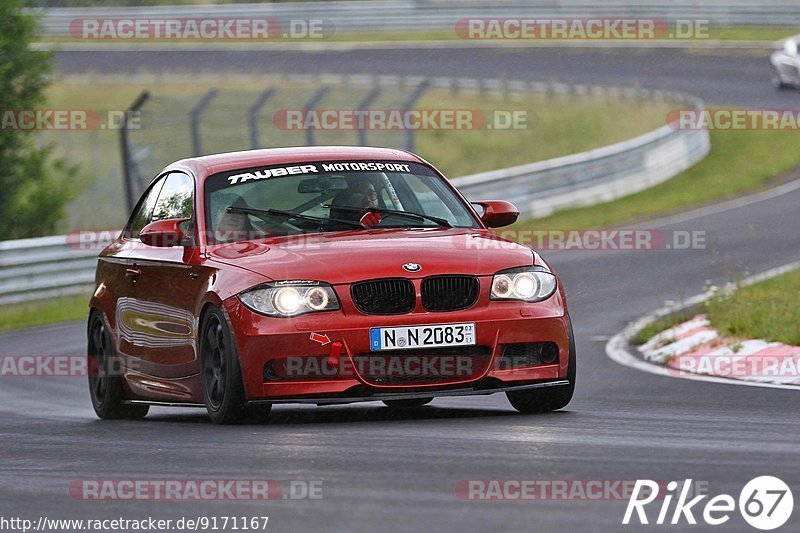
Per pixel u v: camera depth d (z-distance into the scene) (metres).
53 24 155.50
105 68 135.50
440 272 21.64
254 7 150.75
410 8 152.75
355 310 21.25
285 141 101.00
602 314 44.09
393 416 23.30
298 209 24.08
